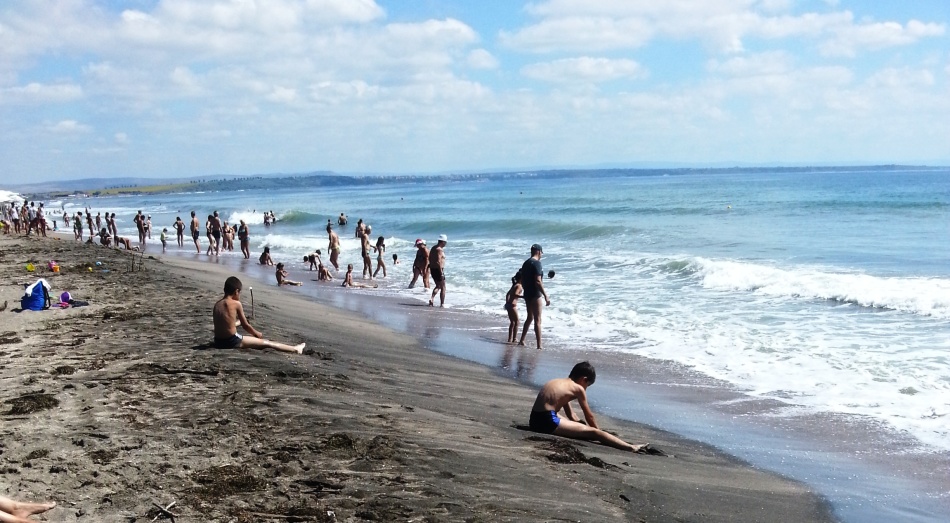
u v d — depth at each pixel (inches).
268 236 1632.6
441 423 283.4
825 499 239.8
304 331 514.9
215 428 248.2
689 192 3201.3
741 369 430.0
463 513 188.4
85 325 453.7
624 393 393.7
